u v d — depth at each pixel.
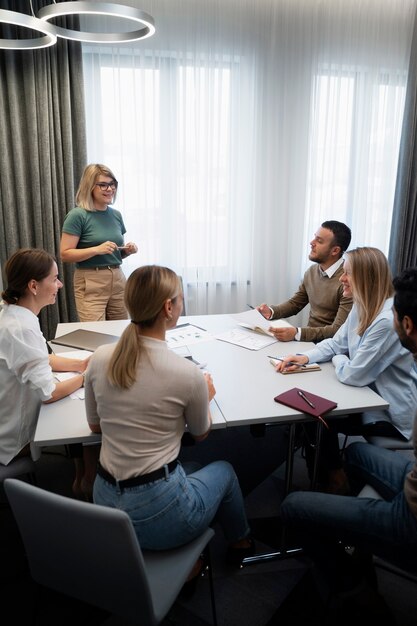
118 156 3.44
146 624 1.08
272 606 1.58
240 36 3.44
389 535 1.27
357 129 3.85
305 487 2.24
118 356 1.20
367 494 1.54
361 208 3.98
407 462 1.58
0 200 3.21
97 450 1.90
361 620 1.52
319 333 2.32
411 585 1.67
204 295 3.84
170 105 3.44
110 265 2.88
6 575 1.70
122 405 1.20
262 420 1.51
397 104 3.85
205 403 1.29
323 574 1.58
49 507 1.01
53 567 1.14
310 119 3.71
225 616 1.54
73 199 3.29
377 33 3.66
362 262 1.81
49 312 3.38
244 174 3.73
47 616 1.53
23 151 3.17
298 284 4.01
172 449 1.26
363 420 1.85
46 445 1.36
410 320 1.22
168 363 1.22
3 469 1.59
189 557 1.24
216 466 1.54
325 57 3.64
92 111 3.33
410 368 1.81
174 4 3.27
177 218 3.63
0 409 1.60
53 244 3.31
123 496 1.21
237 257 3.88
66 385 1.62
